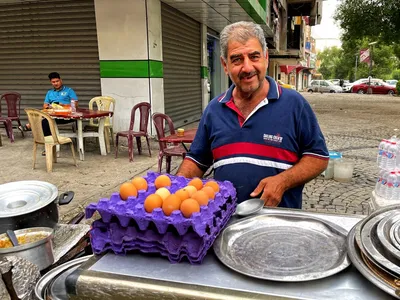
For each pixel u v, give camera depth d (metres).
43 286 1.18
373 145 7.93
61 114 5.87
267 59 1.76
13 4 8.52
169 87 9.24
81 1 8.02
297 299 0.83
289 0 21.06
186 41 10.34
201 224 0.98
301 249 1.07
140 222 1.00
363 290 0.86
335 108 17.38
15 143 7.57
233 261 0.99
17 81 9.06
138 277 0.94
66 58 8.49
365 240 0.96
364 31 19.36
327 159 1.82
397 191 2.69
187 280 0.92
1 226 1.45
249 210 1.31
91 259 1.06
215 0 8.01
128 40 7.78
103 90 8.18
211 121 1.93
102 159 6.25
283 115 1.78
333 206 4.29
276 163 1.79
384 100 23.75
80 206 3.92
